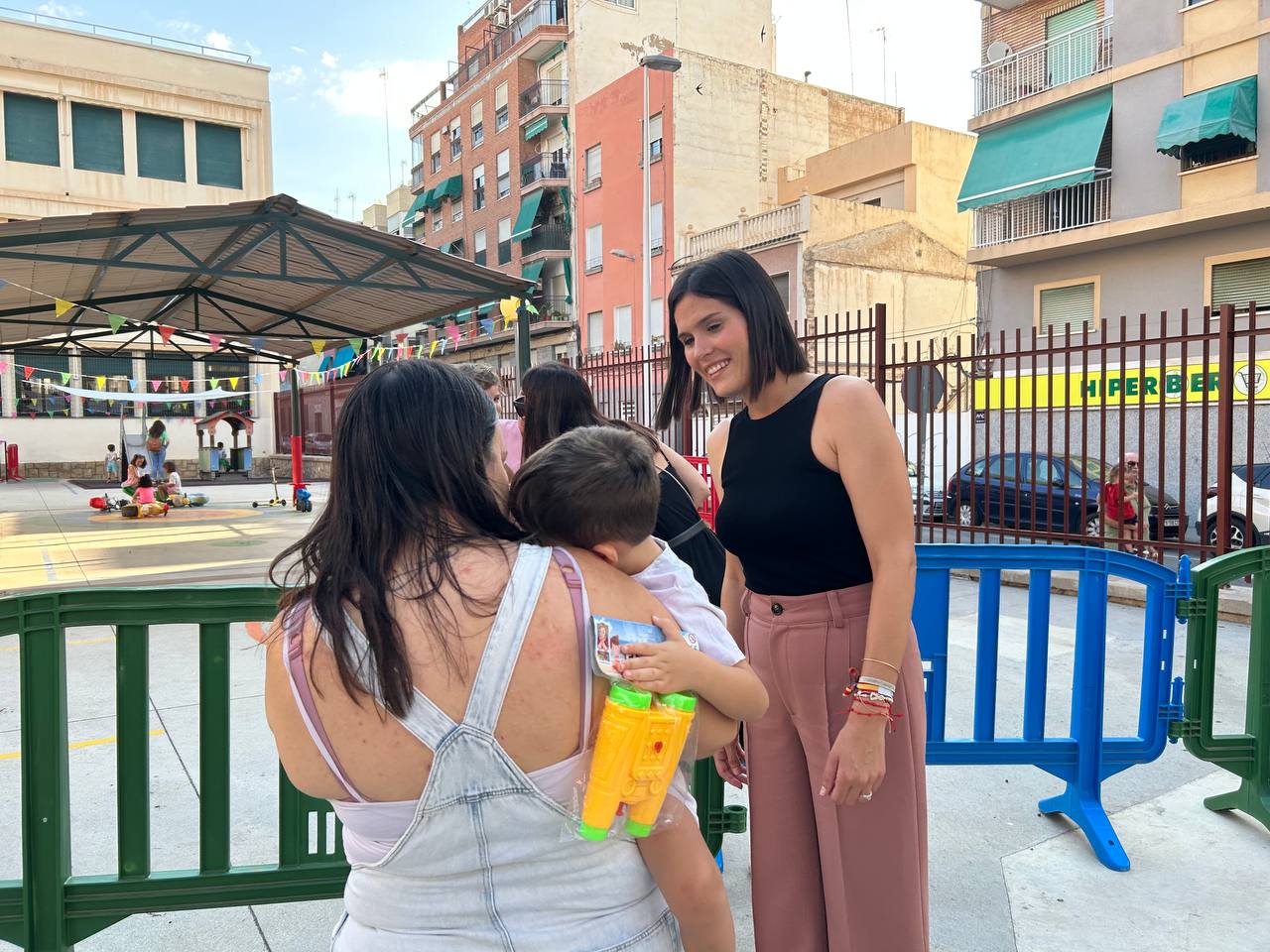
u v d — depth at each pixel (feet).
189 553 32.07
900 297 77.05
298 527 41.22
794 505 5.32
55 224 22.03
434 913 3.23
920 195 79.92
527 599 3.14
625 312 96.12
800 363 5.46
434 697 3.03
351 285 28.76
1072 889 8.65
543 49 111.14
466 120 127.34
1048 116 58.29
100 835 9.84
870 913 5.36
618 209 96.78
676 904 3.58
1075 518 34.86
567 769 3.16
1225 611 21.08
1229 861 9.18
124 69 84.94
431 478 3.34
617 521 3.49
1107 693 15.25
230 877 7.11
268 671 3.32
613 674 3.13
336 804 3.26
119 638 6.87
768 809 5.80
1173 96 51.39
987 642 9.53
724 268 5.33
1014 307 60.70
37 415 83.71
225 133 90.94
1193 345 45.21
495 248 121.19
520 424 9.14
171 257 29.86
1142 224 51.31
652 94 91.81
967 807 10.59
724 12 114.01
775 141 96.78
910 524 5.12
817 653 5.41
